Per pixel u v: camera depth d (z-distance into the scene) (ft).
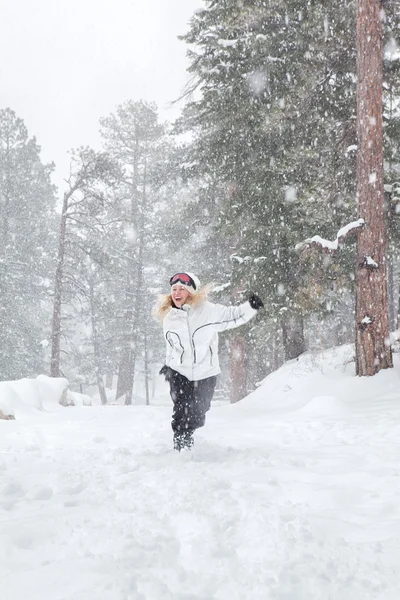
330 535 6.96
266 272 40.55
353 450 13.70
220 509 8.04
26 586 5.50
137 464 12.02
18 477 10.94
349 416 21.99
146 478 10.47
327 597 5.20
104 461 12.91
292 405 31.24
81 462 12.87
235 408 33.94
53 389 36.24
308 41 35.55
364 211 31.68
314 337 91.76
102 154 70.59
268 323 40.63
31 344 93.15
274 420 22.90
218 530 7.16
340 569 5.81
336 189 36.35
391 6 33.60
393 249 37.65
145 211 98.68
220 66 39.34
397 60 35.47
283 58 36.94
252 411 30.55
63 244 73.36
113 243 93.61
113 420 24.54
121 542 6.72
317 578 5.61
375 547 6.35
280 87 38.09
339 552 6.21
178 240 65.36
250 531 7.07
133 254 100.78
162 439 17.08
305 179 37.65
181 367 13.62
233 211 42.27
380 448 13.78
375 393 28.99
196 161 56.85
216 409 34.53
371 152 31.63
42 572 5.83
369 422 19.56
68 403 37.14
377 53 31.96
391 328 63.72
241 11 34.83
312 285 36.04
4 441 17.56
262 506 8.07
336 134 37.55
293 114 36.73
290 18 36.27
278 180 38.27
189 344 13.53
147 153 100.48
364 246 31.50
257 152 41.93
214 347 13.78
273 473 10.89
